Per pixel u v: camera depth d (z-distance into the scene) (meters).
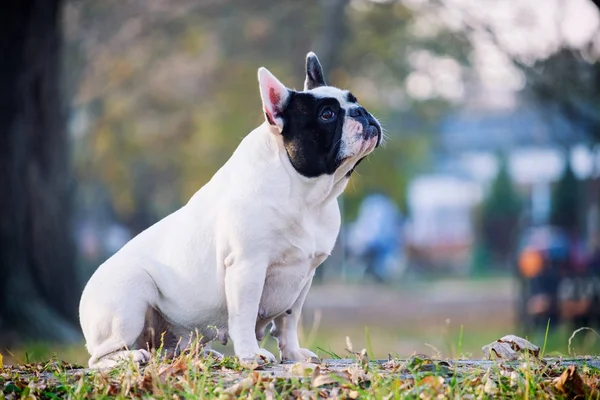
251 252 6.37
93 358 6.73
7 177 17.39
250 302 6.39
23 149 17.66
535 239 25.20
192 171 34.72
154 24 30.38
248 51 32.53
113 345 6.68
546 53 20.95
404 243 43.19
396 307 24.52
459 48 29.86
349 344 6.95
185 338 6.92
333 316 22.72
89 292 6.80
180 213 6.87
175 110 34.94
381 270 37.38
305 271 6.60
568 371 5.79
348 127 6.41
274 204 6.38
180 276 6.66
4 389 6.04
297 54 30.75
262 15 30.36
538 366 6.22
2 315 16.89
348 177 6.63
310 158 6.40
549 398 5.66
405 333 18.39
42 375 6.46
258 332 6.89
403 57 33.22
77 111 34.22
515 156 52.56
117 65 32.53
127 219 43.56
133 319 6.66
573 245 23.20
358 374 5.83
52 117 18.27
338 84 27.23
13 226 17.34
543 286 18.47
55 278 18.05
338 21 25.91
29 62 17.80
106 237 43.28
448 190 55.69
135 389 5.72
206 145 33.84
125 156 36.28
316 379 5.65
